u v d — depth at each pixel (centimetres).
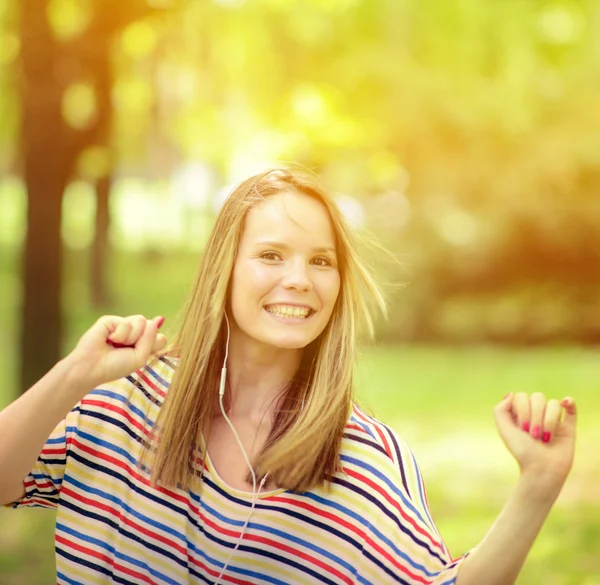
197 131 1395
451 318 1548
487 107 1528
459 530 507
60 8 825
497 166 1545
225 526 175
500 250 1535
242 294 178
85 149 818
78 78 800
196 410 179
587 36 1627
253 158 1507
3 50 859
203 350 181
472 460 684
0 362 1244
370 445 176
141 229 2445
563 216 1513
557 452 160
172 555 177
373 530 170
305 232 178
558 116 1553
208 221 1711
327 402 176
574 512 521
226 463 180
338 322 183
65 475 181
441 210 1561
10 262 2223
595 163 1494
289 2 1294
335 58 1499
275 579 173
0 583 415
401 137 1573
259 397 184
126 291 2027
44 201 821
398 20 1600
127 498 179
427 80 1549
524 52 1645
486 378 1091
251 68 1326
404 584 167
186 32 1022
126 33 890
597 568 434
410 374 1128
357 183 1617
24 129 815
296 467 171
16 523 516
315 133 1514
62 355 849
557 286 1565
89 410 183
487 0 1612
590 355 1352
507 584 160
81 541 180
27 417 165
